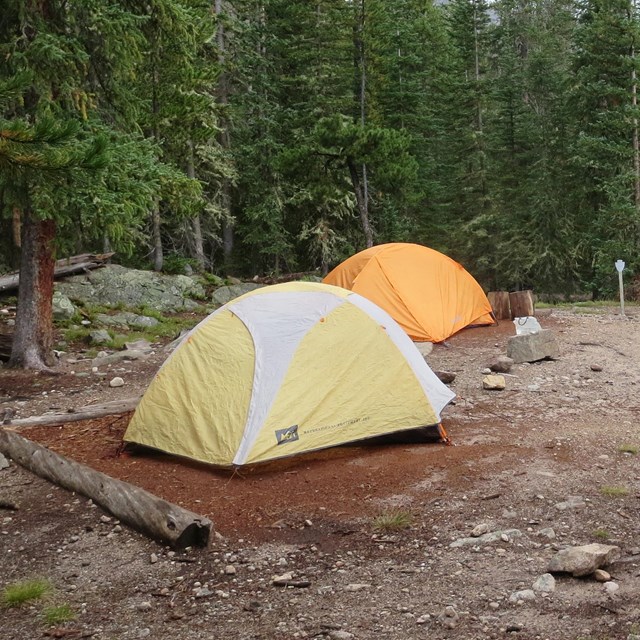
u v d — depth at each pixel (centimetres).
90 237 1316
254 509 608
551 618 402
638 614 398
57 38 1187
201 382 754
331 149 2556
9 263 2080
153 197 1380
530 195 3488
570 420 859
